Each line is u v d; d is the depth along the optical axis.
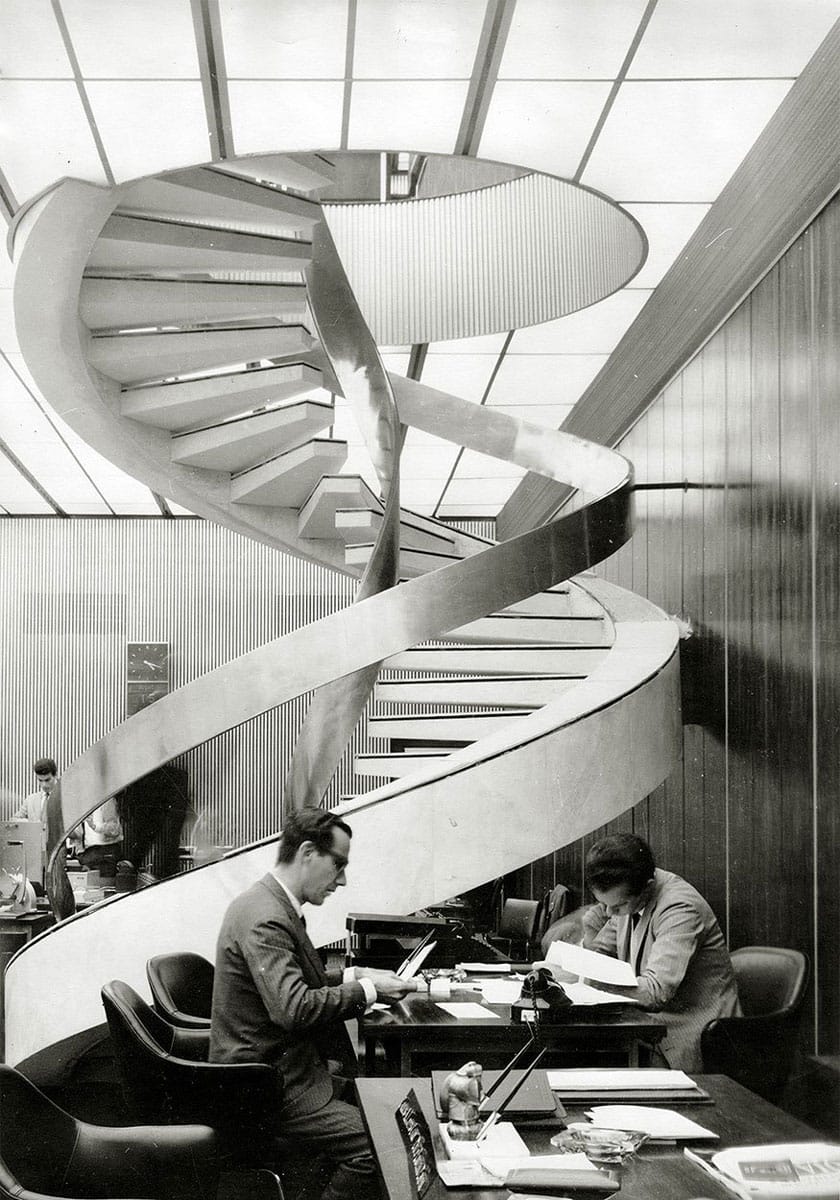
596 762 5.38
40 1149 2.28
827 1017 4.46
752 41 4.25
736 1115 2.18
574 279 6.80
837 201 4.46
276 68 4.38
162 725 6.01
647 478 7.59
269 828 11.54
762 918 5.27
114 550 11.91
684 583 6.68
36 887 7.77
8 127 4.66
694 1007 3.65
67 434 8.95
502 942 6.70
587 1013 3.17
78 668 11.78
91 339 6.40
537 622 7.59
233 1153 2.95
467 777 5.20
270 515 8.28
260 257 6.14
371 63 4.37
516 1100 2.17
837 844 4.42
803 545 4.82
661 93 4.62
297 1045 3.11
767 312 5.28
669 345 6.64
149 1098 2.97
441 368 8.16
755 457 5.45
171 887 5.44
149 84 4.45
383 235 7.35
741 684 5.63
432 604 5.87
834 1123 4.30
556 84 4.54
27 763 11.66
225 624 11.88
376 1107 2.28
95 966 5.43
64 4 3.96
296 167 5.82
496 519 12.83
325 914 5.11
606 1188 1.74
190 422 7.30
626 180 5.42
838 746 4.42
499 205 7.11
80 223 5.14
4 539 11.87
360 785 11.72
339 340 6.52
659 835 7.03
